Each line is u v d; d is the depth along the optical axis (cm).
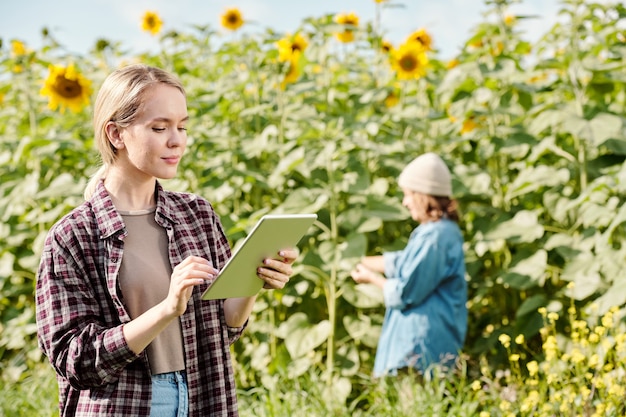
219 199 463
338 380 415
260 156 515
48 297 184
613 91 500
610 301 377
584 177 459
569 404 310
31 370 494
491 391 353
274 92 561
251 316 471
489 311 482
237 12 548
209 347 195
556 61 502
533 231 441
